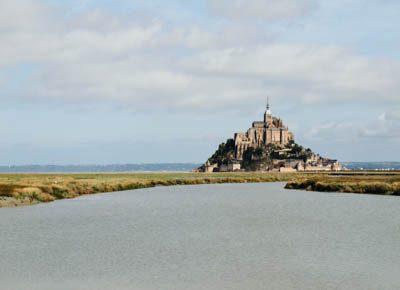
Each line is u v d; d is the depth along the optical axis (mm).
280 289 31188
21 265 37188
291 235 51594
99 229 55406
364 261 38750
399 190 114250
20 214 69000
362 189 122188
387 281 33031
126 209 78312
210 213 72938
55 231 53531
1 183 106062
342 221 63031
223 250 43312
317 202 92562
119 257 40156
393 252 42188
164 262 38438
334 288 31406
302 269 36250
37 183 112188
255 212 74375
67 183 120688
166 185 172125
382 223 60875
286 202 93000
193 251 42719
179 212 74438
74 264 37562
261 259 39625
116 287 31594
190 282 32750
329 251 42844
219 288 31391
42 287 31469
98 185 127375
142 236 50594
